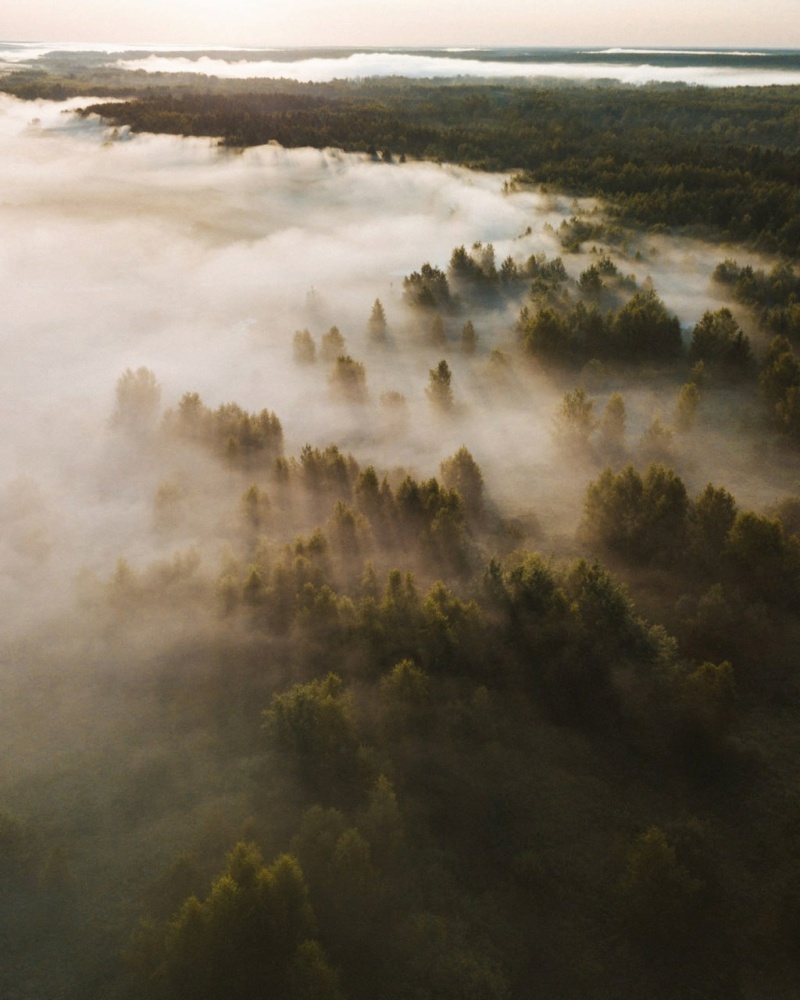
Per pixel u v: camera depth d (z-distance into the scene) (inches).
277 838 1186.0
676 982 1019.3
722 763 1342.3
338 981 954.1
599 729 1414.9
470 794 1282.0
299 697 1347.2
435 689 1473.9
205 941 946.1
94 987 977.5
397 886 1119.6
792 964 1033.5
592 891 1135.6
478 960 1019.9
